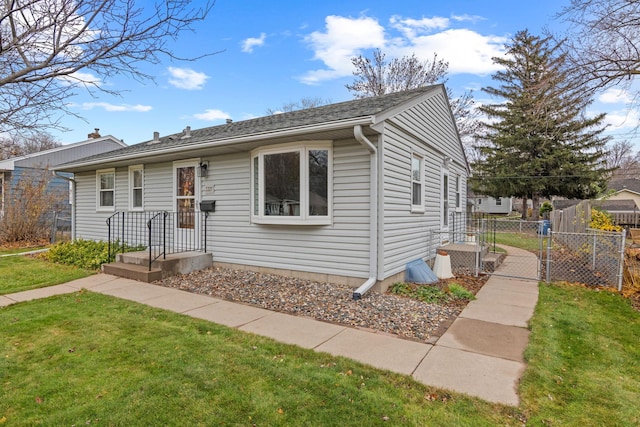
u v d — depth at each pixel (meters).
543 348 3.58
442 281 6.77
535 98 7.80
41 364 3.17
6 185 14.93
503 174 22.80
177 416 2.41
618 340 3.87
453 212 10.64
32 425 2.32
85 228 10.95
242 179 7.21
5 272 7.34
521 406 2.56
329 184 6.02
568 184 21.73
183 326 4.19
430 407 2.54
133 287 6.15
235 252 7.36
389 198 5.97
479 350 3.56
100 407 2.51
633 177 30.77
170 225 8.53
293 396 2.66
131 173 9.42
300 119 6.70
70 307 4.95
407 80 20.50
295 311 4.83
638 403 2.63
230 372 3.02
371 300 5.24
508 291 5.97
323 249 6.19
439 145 8.90
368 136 5.68
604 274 6.65
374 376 2.98
